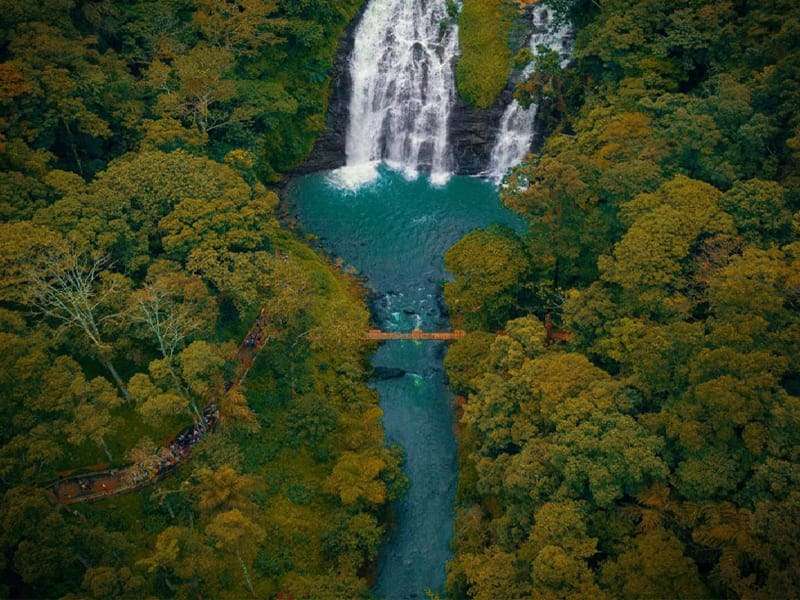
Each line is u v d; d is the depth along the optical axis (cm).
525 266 7400
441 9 10575
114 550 4956
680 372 5238
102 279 6341
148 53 9294
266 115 9475
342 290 8550
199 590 5481
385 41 10475
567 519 4894
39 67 7481
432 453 7075
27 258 5903
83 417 5250
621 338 5894
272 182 10012
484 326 7588
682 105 7719
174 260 6769
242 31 9319
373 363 7925
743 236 6253
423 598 5994
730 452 4791
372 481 6222
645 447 4922
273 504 6216
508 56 10150
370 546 5953
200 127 8962
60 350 6306
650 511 4816
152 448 5722
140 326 6156
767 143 6912
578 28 10000
